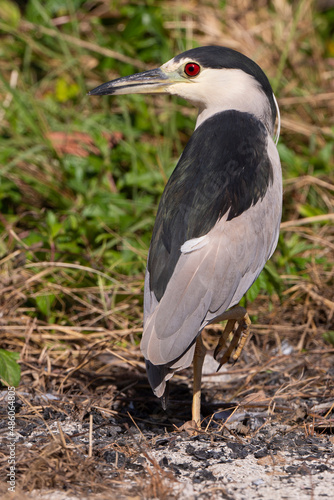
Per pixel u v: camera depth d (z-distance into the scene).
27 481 5.19
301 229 10.07
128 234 9.53
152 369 5.84
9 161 10.84
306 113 12.60
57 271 8.78
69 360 7.74
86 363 7.35
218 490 5.12
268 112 7.16
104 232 9.65
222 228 6.05
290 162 10.43
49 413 6.57
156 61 12.63
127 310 8.59
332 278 9.38
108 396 7.08
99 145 10.61
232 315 6.64
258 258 6.38
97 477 5.33
